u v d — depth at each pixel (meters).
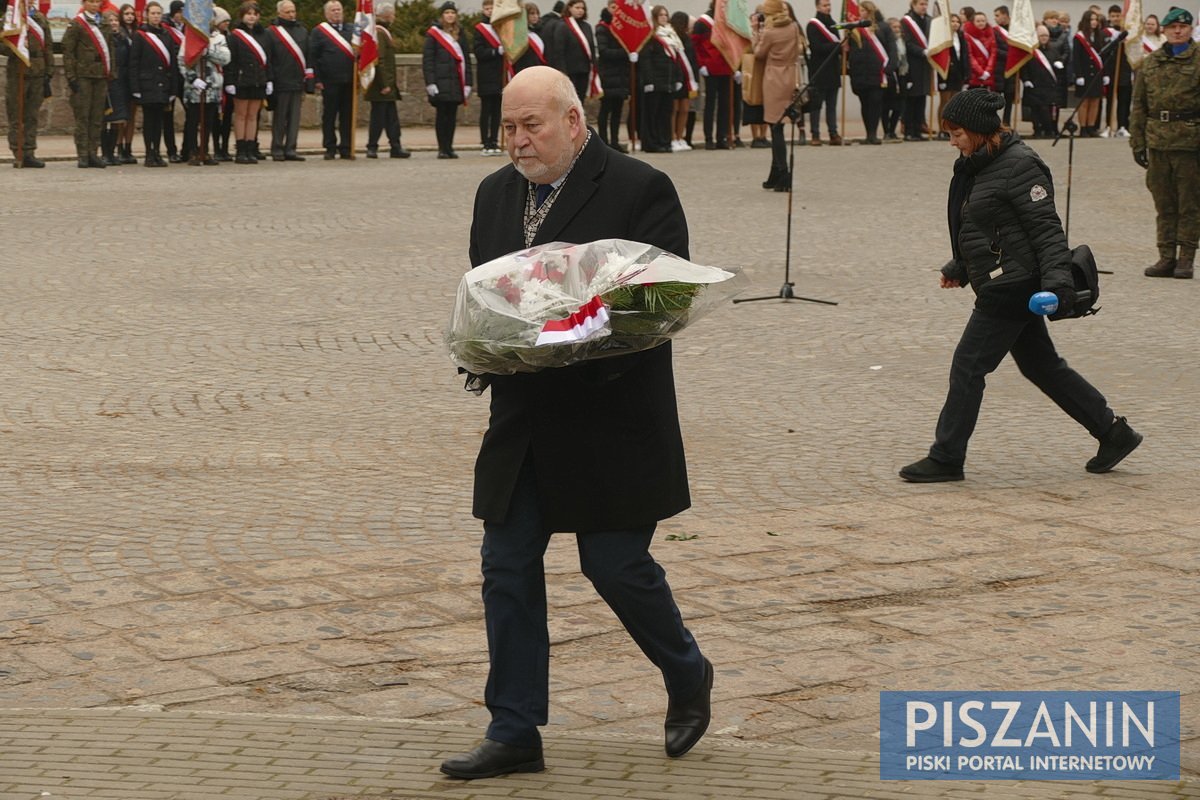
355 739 13.29
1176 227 40.19
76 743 13.09
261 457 23.36
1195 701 14.42
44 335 31.70
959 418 22.31
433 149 74.12
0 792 12.02
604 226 12.54
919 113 81.38
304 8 87.88
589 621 16.59
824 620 16.72
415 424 25.48
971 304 36.50
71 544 19.02
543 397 12.45
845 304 36.31
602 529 12.59
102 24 62.59
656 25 72.00
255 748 13.04
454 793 12.18
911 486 22.28
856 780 12.48
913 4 80.19
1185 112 39.16
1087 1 102.38
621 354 12.16
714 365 30.16
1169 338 32.91
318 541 19.27
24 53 60.84
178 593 17.27
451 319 12.36
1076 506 21.25
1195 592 17.69
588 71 70.56
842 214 51.03
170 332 32.25
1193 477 22.80
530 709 12.62
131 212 49.12
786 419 26.14
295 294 36.47
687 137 76.62
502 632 12.63
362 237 44.91
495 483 12.61
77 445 23.88
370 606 16.97
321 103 80.81
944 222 49.62
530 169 12.53
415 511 20.67
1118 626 16.55
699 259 42.06
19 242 42.88
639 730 13.77
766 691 14.71
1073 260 21.42
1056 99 82.69
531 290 12.04
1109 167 66.56
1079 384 22.67
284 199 52.91
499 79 70.19
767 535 19.78
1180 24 39.09
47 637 15.90
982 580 18.11
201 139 65.12
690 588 17.69
